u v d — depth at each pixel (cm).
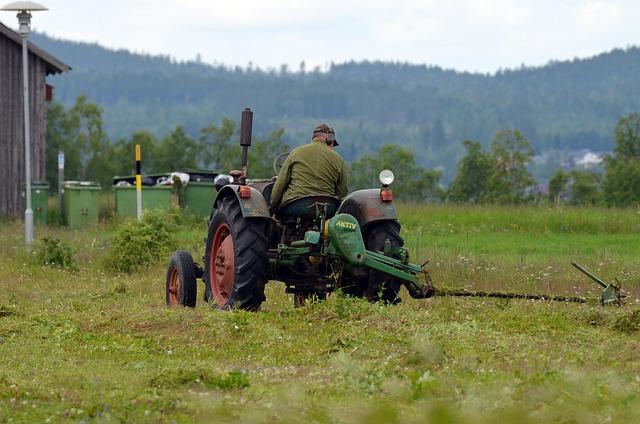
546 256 4841
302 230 3152
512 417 1758
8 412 1856
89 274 4678
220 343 2594
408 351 2272
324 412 1811
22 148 8856
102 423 1769
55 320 2998
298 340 2575
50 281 4419
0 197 8719
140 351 2528
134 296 3859
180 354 2498
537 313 2797
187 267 3381
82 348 2588
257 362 2372
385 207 3097
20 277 4500
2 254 5241
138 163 5697
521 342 2389
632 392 1873
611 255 4834
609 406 1802
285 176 3147
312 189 3114
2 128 8750
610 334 2548
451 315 2789
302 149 3148
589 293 3531
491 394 1850
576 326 2655
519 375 2023
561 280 3888
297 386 1978
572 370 2020
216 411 1844
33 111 8919
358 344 2412
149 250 4853
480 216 6806
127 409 1859
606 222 6388
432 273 4088
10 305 3478
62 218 7588
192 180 7638
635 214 6750
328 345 2477
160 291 3994
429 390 1931
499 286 3794
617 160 16025
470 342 2383
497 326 2642
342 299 2808
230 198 3238
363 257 2883
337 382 2041
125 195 7344
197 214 7425
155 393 1984
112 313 3061
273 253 3138
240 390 2036
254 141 18088
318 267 3138
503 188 16588
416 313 2728
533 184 16925
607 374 1978
